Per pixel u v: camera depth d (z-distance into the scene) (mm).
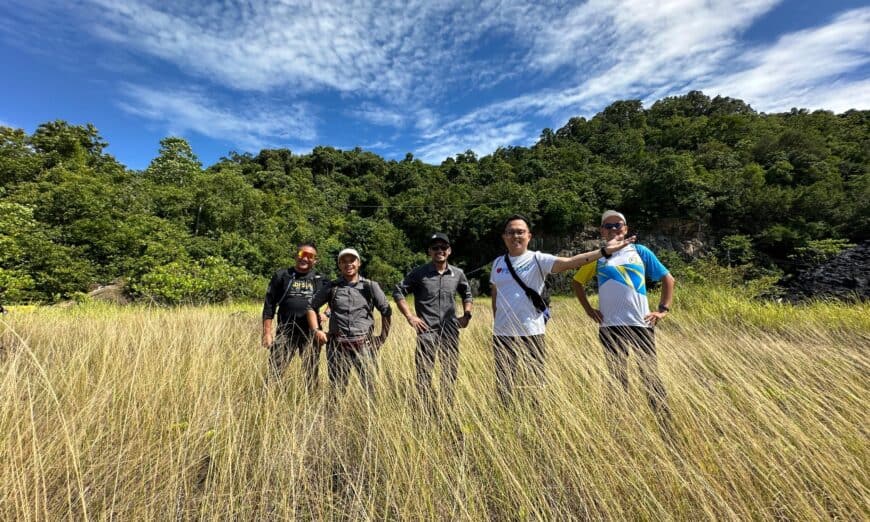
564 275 27250
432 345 3121
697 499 1551
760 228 34844
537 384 2424
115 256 15734
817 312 6469
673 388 2359
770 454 1758
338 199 49969
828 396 2332
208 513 1683
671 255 32656
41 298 12156
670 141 58688
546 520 1570
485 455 2027
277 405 2588
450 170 62844
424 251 43625
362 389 2670
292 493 1747
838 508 1516
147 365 3113
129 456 1993
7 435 1889
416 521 1629
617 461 1800
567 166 55938
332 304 3215
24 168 20922
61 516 1638
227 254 20688
